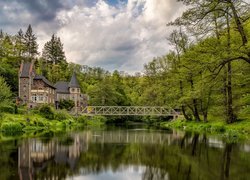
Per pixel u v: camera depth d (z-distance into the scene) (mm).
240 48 24312
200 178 13859
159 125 70875
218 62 24031
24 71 82688
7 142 28719
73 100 101188
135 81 136125
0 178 14234
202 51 25484
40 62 129625
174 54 53375
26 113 61250
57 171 16125
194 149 22969
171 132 43406
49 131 46281
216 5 23219
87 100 110375
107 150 24203
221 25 24875
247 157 18812
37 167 17031
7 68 87688
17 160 19094
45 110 64125
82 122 73938
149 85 78250
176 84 54375
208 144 25344
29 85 82062
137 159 19891
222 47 24344
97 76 156625
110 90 95938
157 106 76062
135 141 31094
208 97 43500
